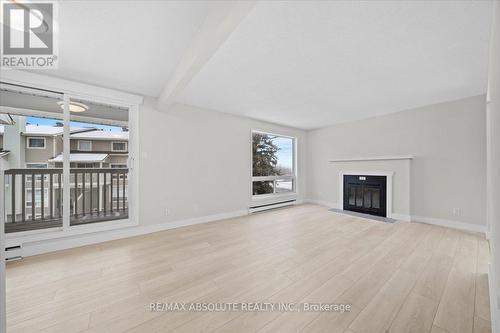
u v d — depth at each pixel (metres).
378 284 1.85
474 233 3.27
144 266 2.18
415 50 2.06
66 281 1.88
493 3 1.43
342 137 5.32
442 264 2.22
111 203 3.71
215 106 3.92
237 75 2.61
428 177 3.86
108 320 1.40
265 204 5.00
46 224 2.88
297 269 2.12
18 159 2.83
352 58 2.21
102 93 2.90
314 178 6.01
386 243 2.84
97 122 3.24
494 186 1.47
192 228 3.57
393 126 4.37
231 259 2.35
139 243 2.85
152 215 3.36
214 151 4.17
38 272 2.05
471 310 1.50
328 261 2.30
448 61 2.27
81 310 1.50
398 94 3.29
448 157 3.65
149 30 1.75
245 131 4.72
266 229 3.50
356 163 4.89
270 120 5.02
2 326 0.71
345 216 4.41
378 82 2.83
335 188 5.43
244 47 2.00
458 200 3.54
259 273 2.04
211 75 2.61
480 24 1.66
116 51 2.06
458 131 3.55
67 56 2.14
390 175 4.22
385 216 4.32
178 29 1.74
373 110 4.17
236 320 1.41
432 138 3.82
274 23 1.66
